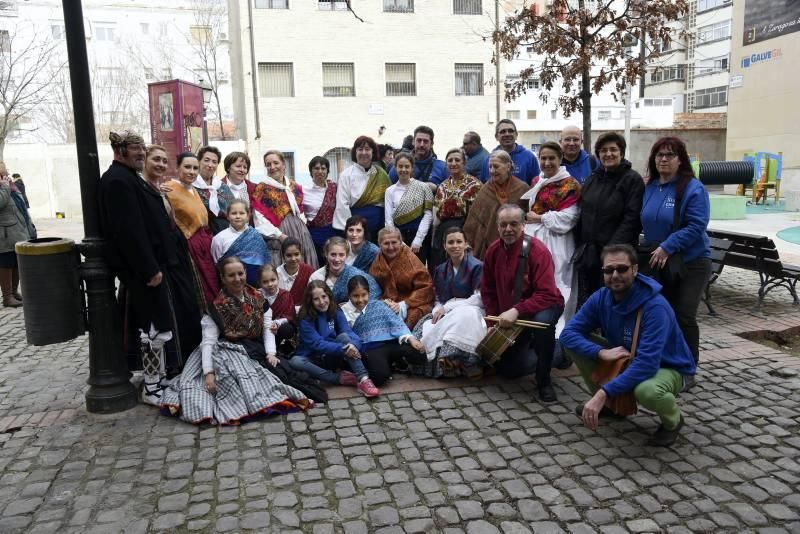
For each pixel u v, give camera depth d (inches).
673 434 138.1
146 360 165.3
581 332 146.9
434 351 177.9
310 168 241.4
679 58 1624.0
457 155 223.0
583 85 311.7
